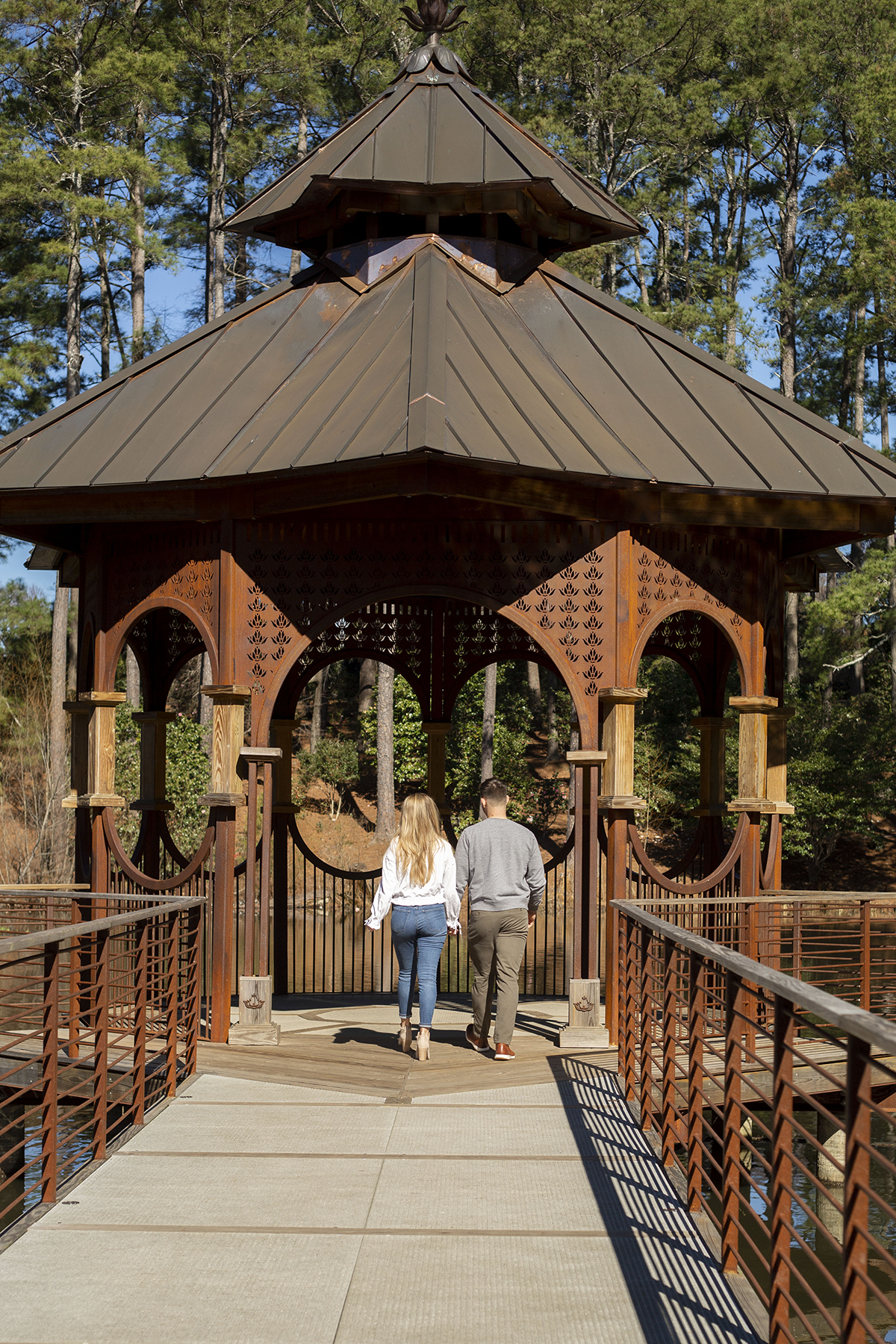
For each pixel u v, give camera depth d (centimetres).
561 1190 498
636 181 3972
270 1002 844
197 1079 698
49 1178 484
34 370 3119
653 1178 514
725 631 865
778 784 915
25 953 1280
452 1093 665
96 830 866
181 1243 437
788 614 3578
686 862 1049
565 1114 619
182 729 2494
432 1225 456
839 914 2308
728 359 3256
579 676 805
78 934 489
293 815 1063
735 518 817
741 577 876
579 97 3572
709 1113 776
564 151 3262
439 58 993
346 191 895
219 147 3341
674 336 922
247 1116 617
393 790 3148
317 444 745
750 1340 358
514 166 877
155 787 1005
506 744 3209
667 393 865
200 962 808
